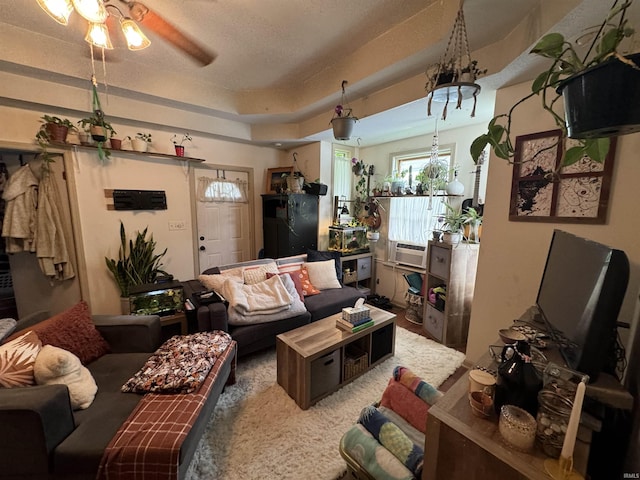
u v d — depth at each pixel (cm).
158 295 239
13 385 117
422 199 348
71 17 191
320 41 210
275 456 149
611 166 149
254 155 400
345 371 208
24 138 247
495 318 211
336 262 338
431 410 90
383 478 102
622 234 147
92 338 169
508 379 87
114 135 291
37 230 263
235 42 211
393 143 377
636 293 138
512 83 186
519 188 190
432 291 291
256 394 198
